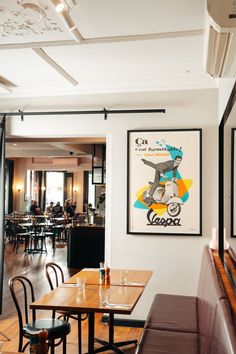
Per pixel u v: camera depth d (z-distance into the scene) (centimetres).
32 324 348
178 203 513
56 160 1886
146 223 521
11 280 358
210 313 249
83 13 316
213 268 323
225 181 368
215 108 512
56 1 278
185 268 509
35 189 2278
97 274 442
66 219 1552
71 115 553
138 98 534
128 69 472
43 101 561
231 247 325
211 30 266
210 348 218
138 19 327
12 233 1380
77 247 941
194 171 512
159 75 496
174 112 523
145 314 509
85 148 1270
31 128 564
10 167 1959
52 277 817
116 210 532
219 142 454
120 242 528
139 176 526
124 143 535
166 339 319
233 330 172
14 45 381
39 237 1205
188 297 455
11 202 1961
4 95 568
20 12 314
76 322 523
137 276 429
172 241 514
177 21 331
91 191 2338
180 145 517
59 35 359
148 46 393
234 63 311
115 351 414
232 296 246
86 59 435
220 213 421
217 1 250
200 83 511
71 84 526
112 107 540
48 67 463
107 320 521
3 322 518
